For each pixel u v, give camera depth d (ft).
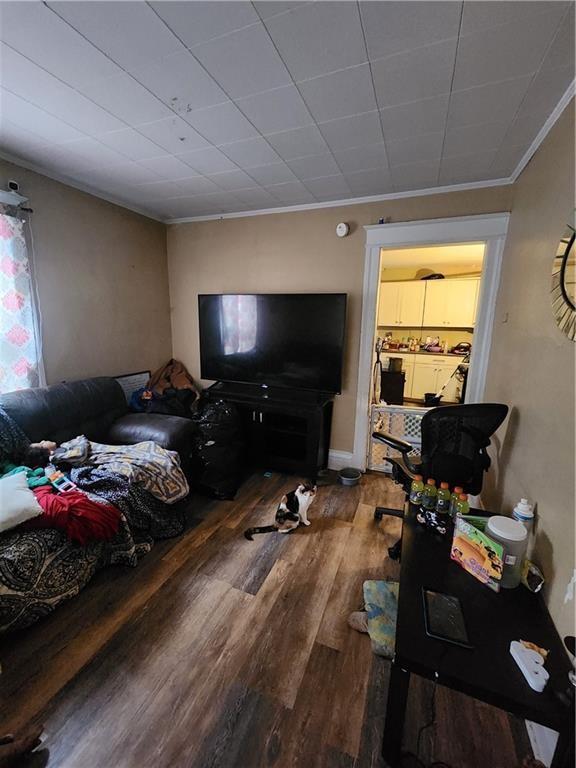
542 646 3.14
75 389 7.98
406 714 3.85
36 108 5.21
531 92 4.62
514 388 5.94
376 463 10.25
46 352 7.93
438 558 4.26
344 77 4.42
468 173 7.27
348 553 6.51
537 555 4.17
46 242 7.70
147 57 4.12
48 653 4.47
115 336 9.75
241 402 9.81
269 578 5.85
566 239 4.12
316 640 4.74
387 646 4.53
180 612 5.15
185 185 8.23
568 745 2.66
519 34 3.68
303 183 8.00
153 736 3.61
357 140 6.04
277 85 4.61
